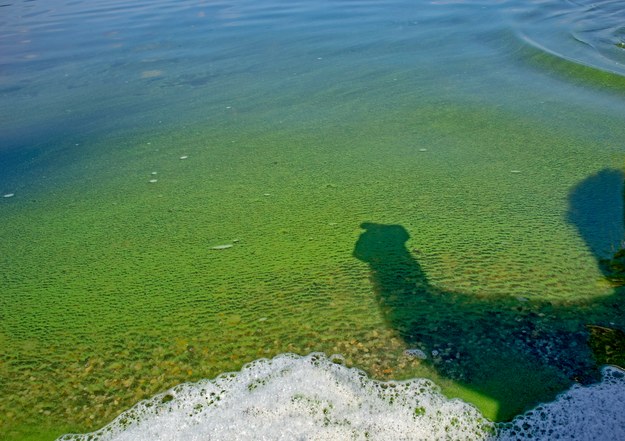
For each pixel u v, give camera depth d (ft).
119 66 25.46
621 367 7.36
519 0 32.35
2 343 8.80
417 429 6.85
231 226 11.80
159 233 11.79
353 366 7.78
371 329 8.39
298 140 16.47
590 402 6.91
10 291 10.18
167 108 20.06
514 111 17.21
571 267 9.36
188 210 12.72
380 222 11.41
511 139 15.17
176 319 8.99
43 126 18.89
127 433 7.10
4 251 11.64
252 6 38.34
